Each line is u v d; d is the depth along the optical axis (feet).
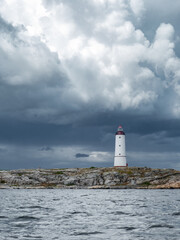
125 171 556.51
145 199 231.50
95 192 370.32
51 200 223.92
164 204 182.19
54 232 83.56
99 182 522.06
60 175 553.23
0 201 212.64
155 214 125.70
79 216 119.44
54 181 536.01
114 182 516.32
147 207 161.07
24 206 169.89
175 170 564.71
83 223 99.81
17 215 122.93
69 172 579.89
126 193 338.13
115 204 182.29
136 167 579.89
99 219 110.01
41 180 536.83
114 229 87.92
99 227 91.66
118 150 593.01
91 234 80.48
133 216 118.93
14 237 76.54
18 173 563.48
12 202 203.21
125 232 83.05
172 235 78.54
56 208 156.66
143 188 487.20
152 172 544.62
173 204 182.39
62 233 82.02
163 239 73.61
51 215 123.03
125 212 134.21
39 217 116.06
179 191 391.45
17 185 521.65
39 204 185.37
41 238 75.36
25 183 526.98
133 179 521.24
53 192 372.79
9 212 136.05
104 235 79.15
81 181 527.40
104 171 562.66
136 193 338.95
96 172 557.74
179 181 484.74
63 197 264.11
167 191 392.68
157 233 81.41
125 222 101.65
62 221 104.73
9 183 526.98
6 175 546.67
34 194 321.52
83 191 402.31
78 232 83.20
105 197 261.44
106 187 497.05
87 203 192.54
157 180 510.17
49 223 100.07
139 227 91.15
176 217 115.34
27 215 122.72
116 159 593.42
